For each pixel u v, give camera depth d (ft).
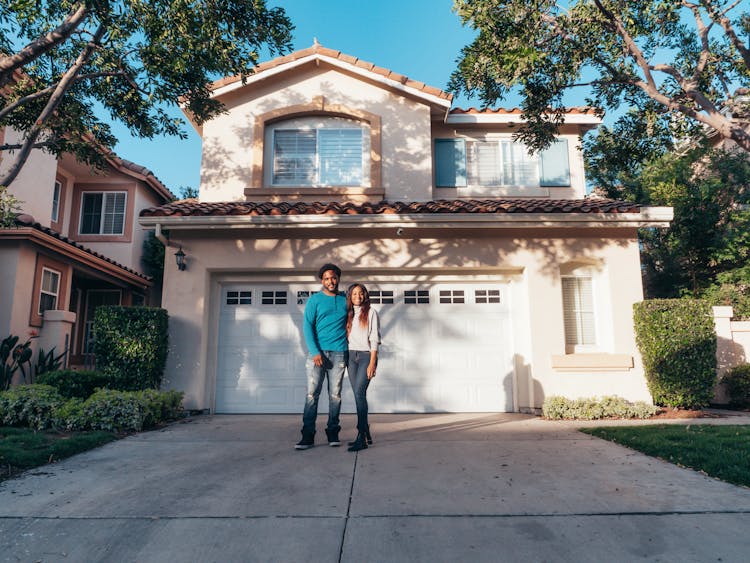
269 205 28.58
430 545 9.14
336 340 17.54
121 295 49.67
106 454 16.48
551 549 8.94
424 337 28.55
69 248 36.94
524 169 37.91
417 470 14.23
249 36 24.93
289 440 19.01
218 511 10.84
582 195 37.65
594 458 15.66
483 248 28.37
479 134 38.40
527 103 28.27
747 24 29.17
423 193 35.04
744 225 39.96
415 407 27.86
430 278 29.09
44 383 24.30
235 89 35.70
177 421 24.35
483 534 9.61
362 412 17.08
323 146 36.09
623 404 24.98
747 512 10.62
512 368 28.35
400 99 36.29
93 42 23.71
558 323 27.61
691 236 41.73
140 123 28.09
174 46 22.44
